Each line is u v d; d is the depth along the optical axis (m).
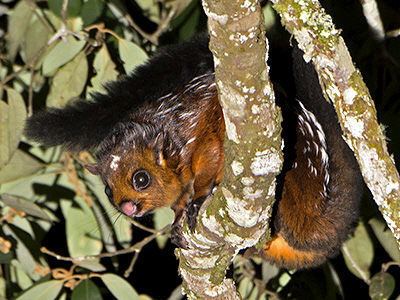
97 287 10.13
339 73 6.43
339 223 8.88
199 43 9.05
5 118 10.09
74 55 10.32
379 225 10.39
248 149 6.50
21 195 10.64
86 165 9.08
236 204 6.82
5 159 10.09
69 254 11.13
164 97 8.86
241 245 7.21
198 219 7.20
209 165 8.45
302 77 8.88
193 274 7.66
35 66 10.41
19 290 10.60
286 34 9.93
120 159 8.69
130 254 12.00
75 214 10.57
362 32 11.11
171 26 10.76
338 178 8.84
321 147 8.81
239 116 6.37
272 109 6.39
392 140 10.73
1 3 10.95
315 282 11.31
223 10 5.88
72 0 10.41
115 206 8.80
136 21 11.27
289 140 8.69
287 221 8.80
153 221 11.06
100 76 10.46
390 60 10.92
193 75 8.92
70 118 9.09
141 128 8.70
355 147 6.60
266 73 6.24
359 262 10.64
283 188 8.71
